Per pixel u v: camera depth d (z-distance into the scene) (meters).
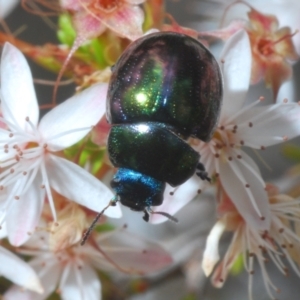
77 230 0.07
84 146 0.07
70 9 0.08
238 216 0.08
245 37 0.07
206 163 0.07
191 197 0.07
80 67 0.08
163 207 0.07
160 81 0.07
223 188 0.07
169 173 0.07
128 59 0.07
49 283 0.08
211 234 0.07
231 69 0.07
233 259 0.08
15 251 0.08
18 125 0.07
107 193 0.07
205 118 0.07
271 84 0.08
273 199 0.08
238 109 0.07
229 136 0.07
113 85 0.07
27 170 0.07
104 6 0.08
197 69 0.07
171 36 0.07
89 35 0.08
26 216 0.07
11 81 0.07
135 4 0.08
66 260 0.08
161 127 0.07
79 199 0.07
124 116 0.07
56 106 0.07
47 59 0.08
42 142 0.07
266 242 0.08
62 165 0.07
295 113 0.07
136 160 0.07
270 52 0.08
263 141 0.07
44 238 0.08
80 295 0.08
